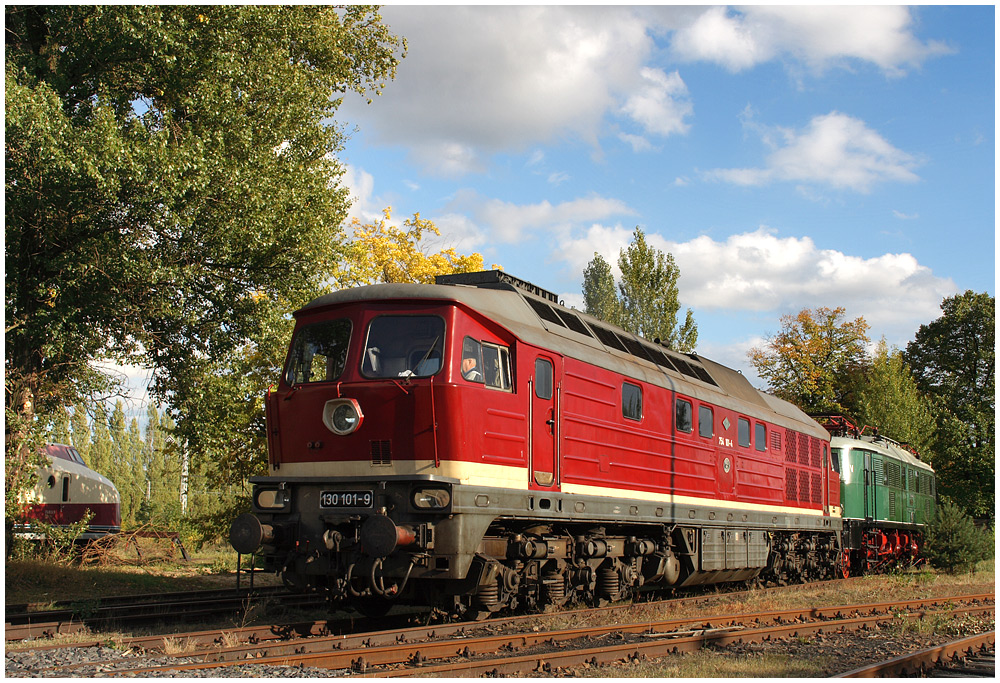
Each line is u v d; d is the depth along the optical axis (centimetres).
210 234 1452
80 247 1372
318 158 1714
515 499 959
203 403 1597
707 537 1445
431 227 2861
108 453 5500
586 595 1178
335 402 938
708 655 862
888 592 1655
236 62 1495
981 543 2234
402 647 794
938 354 4731
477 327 956
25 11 1502
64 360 1493
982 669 845
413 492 887
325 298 1001
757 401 1762
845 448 2198
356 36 2067
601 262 5269
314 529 934
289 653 809
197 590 1509
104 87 1449
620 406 1202
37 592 1395
